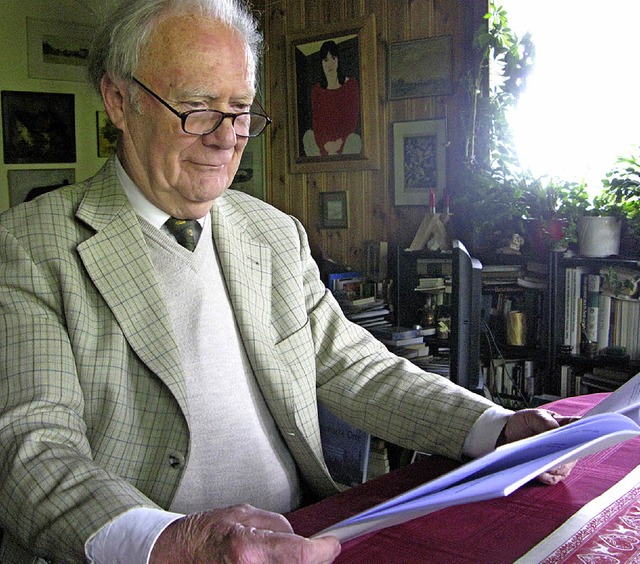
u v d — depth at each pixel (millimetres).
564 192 3527
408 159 4301
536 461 903
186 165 1250
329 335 1539
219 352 1351
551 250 3480
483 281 3719
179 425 1261
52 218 1271
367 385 1451
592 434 984
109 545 858
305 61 4641
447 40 4090
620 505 1113
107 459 1225
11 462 990
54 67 4574
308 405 1439
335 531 809
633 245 3420
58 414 1099
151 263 1284
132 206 1318
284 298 1480
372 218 4488
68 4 4598
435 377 1428
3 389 1116
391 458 1969
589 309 3438
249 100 1267
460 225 3967
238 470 1340
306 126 4688
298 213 4805
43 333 1163
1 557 1159
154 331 1257
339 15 4484
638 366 3301
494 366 3723
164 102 1206
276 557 767
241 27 1256
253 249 1466
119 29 1220
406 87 4266
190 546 803
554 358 3518
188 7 1206
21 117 4453
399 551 974
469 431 1280
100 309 1253
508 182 3703
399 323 4012
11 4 4387
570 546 981
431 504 796
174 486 1254
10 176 4430
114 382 1224
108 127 4797
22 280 1196
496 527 1041
